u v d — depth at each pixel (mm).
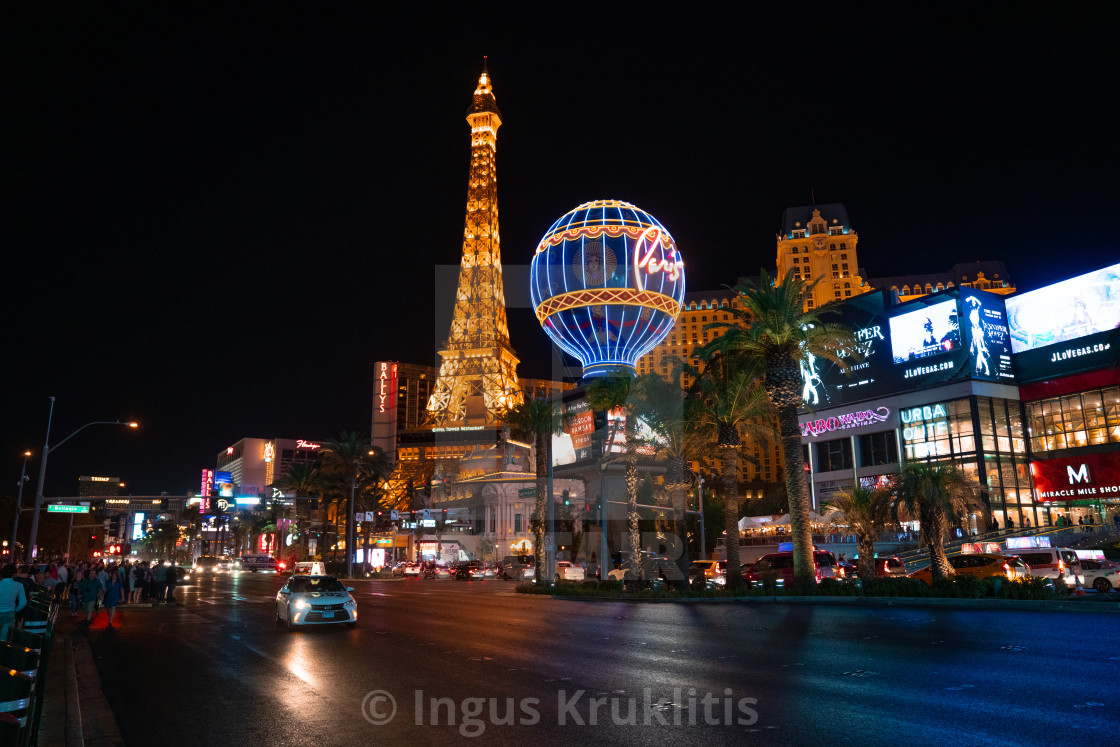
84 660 16188
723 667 12375
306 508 103938
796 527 32594
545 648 15602
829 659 12844
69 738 8805
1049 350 79625
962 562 33625
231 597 40469
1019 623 18047
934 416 83250
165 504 105562
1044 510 78250
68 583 39812
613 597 35375
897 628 17547
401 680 12031
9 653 6297
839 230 180750
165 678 13312
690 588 36250
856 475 91938
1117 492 71938
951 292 82500
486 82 168625
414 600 35250
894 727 8008
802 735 7816
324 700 10625
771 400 35375
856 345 35250
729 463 37469
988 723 8070
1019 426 80812
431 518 95375
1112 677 10508
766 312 34000
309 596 21031
